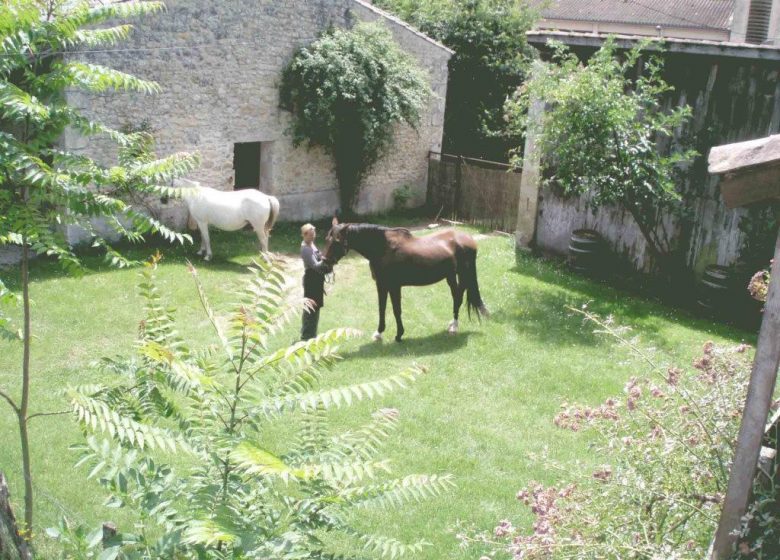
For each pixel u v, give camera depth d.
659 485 4.86
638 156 13.30
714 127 13.30
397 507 7.15
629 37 13.50
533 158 14.55
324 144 18.16
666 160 13.03
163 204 15.53
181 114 15.84
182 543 3.34
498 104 22.02
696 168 13.55
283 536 3.42
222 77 16.28
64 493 6.91
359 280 14.20
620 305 13.17
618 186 13.20
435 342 11.38
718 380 5.19
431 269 11.14
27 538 4.16
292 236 17.08
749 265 12.95
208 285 13.19
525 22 21.88
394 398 9.45
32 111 4.71
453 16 21.53
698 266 13.80
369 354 10.81
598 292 13.85
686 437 5.06
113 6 5.12
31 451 7.63
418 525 6.89
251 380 3.83
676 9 31.36
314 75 17.11
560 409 9.42
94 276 13.17
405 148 19.92
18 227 4.91
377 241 10.95
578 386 10.03
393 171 19.88
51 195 4.93
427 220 19.56
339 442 4.18
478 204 19.47
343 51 17.31
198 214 14.63
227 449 3.47
